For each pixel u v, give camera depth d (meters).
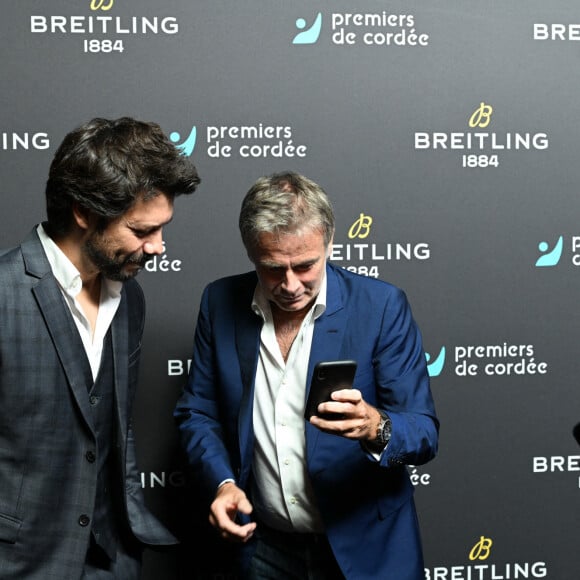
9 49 2.13
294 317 1.69
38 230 1.51
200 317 1.81
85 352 1.49
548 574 2.36
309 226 1.50
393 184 2.26
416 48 2.25
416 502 2.32
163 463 2.25
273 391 1.68
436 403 2.31
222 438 1.76
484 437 2.32
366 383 1.65
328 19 2.22
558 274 2.33
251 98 2.21
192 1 2.17
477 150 2.29
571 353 2.34
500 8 2.27
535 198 2.31
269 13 2.20
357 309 1.67
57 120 2.15
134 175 1.36
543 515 2.35
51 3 2.14
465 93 2.28
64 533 1.46
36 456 1.43
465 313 2.30
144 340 2.22
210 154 2.21
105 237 1.40
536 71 2.30
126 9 2.16
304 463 1.66
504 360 2.32
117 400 1.53
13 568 1.42
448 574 2.33
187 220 2.22
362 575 1.62
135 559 1.63
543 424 2.34
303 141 2.23
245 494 1.75
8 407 1.41
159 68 2.17
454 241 2.29
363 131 2.25
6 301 1.41
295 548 1.74
